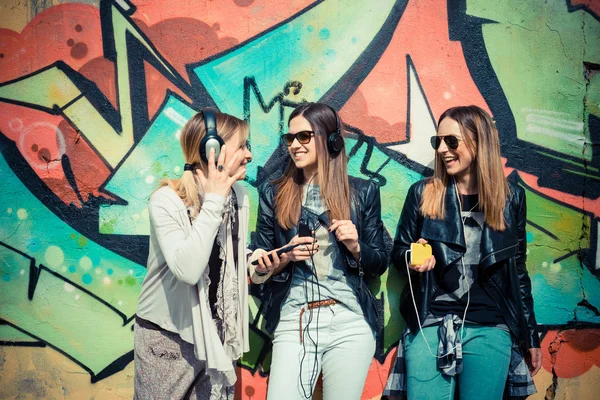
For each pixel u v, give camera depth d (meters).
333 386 2.60
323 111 2.69
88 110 3.09
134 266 3.09
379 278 3.09
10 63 3.09
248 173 3.11
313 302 2.62
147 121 3.09
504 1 3.12
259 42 3.09
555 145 3.14
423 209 2.79
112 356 3.08
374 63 3.10
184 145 2.34
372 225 2.80
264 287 2.81
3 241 3.09
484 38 3.12
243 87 3.09
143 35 3.08
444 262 2.69
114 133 3.09
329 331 2.61
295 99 3.10
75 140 3.09
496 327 2.65
